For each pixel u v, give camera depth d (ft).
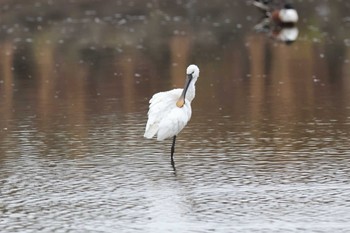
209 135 56.90
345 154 51.19
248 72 84.53
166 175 47.55
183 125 49.34
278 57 93.66
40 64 91.66
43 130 59.52
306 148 52.85
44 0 149.07
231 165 49.32
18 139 56.80
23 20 128.67
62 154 52.60
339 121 60.75
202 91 74.59
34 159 51.47
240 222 39.65
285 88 75.25
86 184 46.06
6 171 48.88
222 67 87.86
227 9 140.67
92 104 69.31
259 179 46.42
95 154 52.44
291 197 43.21
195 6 144.25
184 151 52.80
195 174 47.65
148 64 90.33
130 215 40.93
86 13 135.74
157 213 41.19
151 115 49.29
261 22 126.00
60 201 43.19
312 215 40.42
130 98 71.82
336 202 42.27
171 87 76.89
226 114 63.98
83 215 41.01
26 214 41.27
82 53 98.63
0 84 80.23
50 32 116.16
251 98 70.69
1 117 64.44
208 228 38.93
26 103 70.28
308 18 130.31
